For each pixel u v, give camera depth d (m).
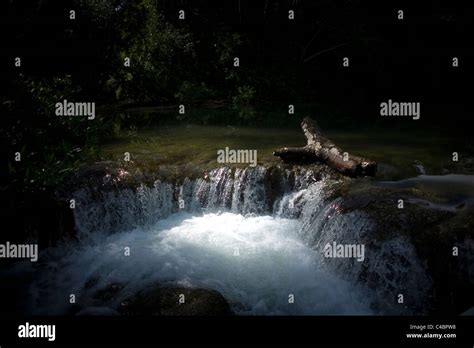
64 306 4.57
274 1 14.73
